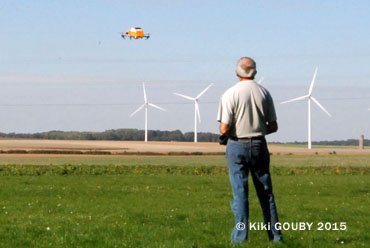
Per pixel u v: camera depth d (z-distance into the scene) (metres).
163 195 29.23
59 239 15.77
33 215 20.97
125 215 20.84
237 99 14.45
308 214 21.69
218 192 31.25
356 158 115.31
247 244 14.62
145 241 15.48
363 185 36.84
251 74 14.73
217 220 19.95
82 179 41.00
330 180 42.19
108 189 32.28
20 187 32.94
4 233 16.84
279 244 14.76
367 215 21.81
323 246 15.08
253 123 14.48
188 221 19.56
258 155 14.55
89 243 15.34
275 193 31.11
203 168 63.62
